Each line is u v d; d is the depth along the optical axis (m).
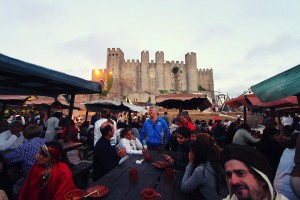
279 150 4.90
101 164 4.17
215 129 10.61
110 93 84.44
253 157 1.18
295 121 10.35
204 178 2.50
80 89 5.64
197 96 8.29
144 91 88.06
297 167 2.38
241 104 7.81
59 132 9.81
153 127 6.54
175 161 4.03
